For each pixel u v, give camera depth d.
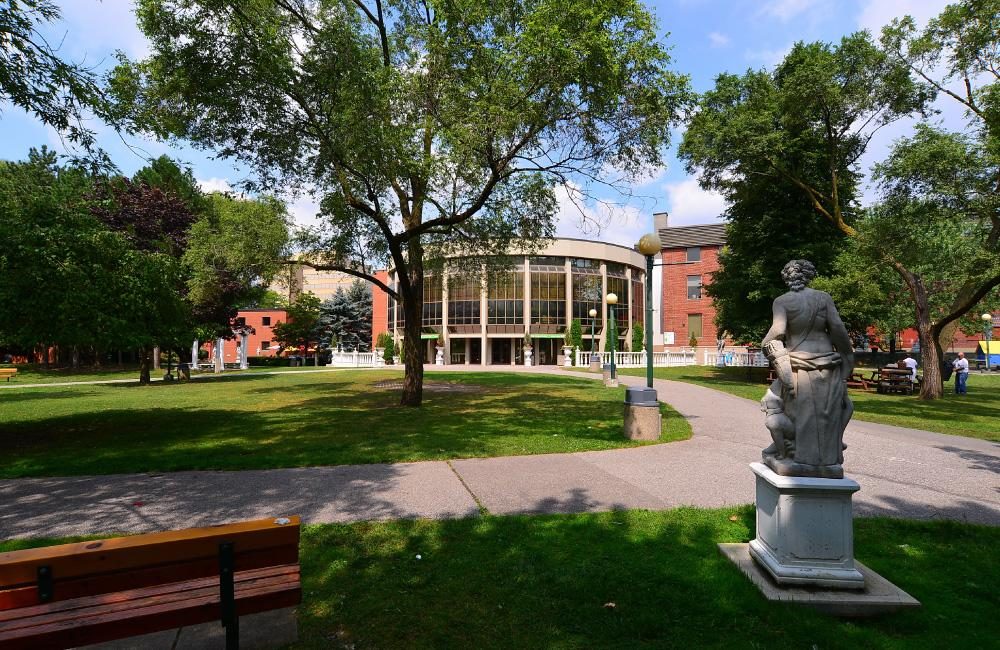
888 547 4.41
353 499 5.66
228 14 9.79
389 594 3.54
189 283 23.06
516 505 5.46
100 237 9.84
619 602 3.44
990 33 14.67
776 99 22.44
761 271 24.73
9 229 8.34
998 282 15.34
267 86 9.83
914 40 16.20
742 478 6.57
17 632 2.15
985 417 12.94
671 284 47.19
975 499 5.86
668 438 9.09
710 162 23.23
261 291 29.30
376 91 10.31
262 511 5.28
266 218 15.36
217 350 35.75
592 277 51.47
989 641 3.07
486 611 3.34
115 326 9.41
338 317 59.50
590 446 8.45
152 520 5.02
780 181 24.14
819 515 3.60
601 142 11.53
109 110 8.20
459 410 13.32
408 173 11.23
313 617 3.26
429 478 6.54
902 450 8.56
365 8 13.98
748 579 3.72
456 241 16.72
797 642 3.04
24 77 7.24
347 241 14.46
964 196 14.09
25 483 6.32
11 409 14.26
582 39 8.91
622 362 37.12
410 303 14.30
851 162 22.34
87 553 2.32
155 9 9.18
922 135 14.80
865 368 36.38
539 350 51.06
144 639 3.05
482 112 10.09
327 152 10.26
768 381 24.27
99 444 8.88
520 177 13.73
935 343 17.55
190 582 2.56
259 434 9.81
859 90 18.19
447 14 10.93
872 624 3.31
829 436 3.65
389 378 27.27
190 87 9.80
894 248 16.41
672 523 4.88
